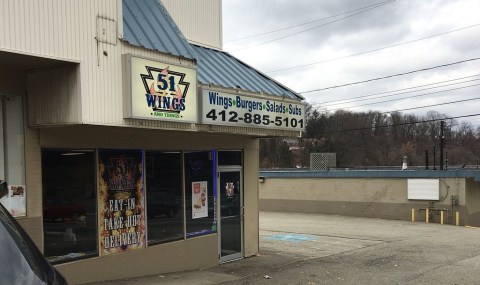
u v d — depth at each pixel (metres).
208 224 10.27
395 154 68.19
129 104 6.79
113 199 8.12
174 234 9.40
